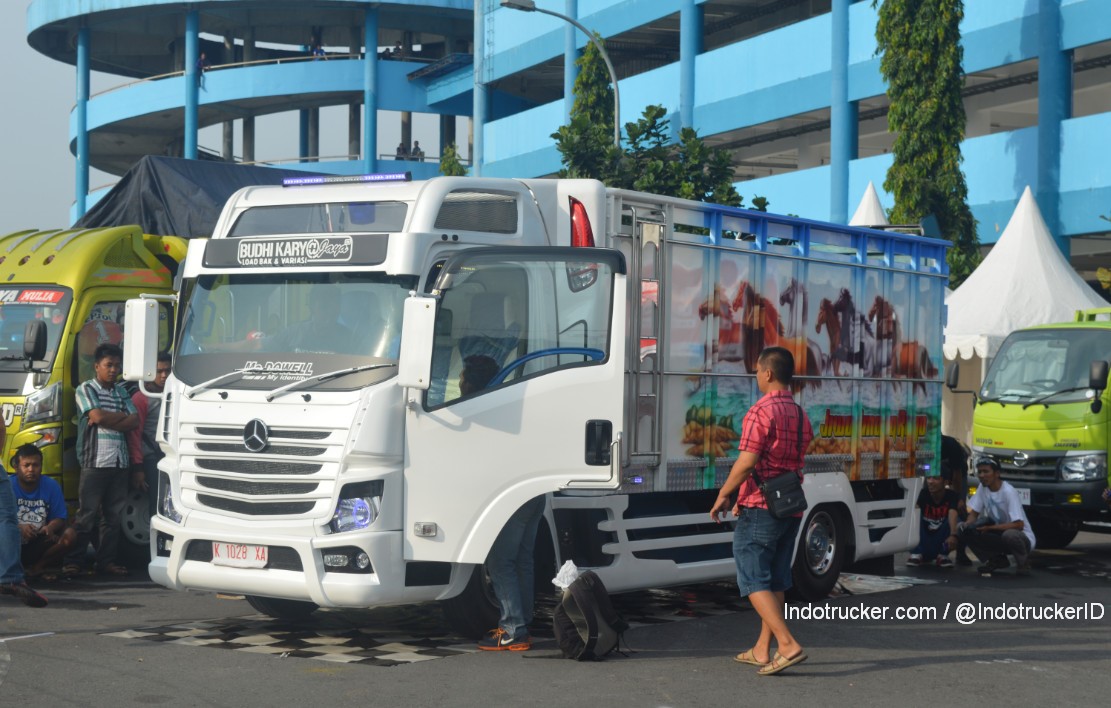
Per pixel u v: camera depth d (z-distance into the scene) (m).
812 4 36.66
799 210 33.62
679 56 42.28
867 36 31.02
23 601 10.18
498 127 44.62
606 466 8.40
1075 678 8.24
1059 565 14.66
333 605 8.27
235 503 8.55
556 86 48.91
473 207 8.91
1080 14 27.20
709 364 10.24
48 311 12.06
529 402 8.42
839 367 11.58
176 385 8.92
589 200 9.29
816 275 11.32
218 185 15.24
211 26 54.62
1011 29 28.70
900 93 25.95
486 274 8.48
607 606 8.48
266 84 50.97
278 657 8.34
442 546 8.33
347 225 8.90
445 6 52.28
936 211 25.61
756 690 7.69
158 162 15.15
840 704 7.38
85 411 11.64
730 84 35.38
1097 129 26.94
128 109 52.56
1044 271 20.73
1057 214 27.78
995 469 13.71
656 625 9.91
